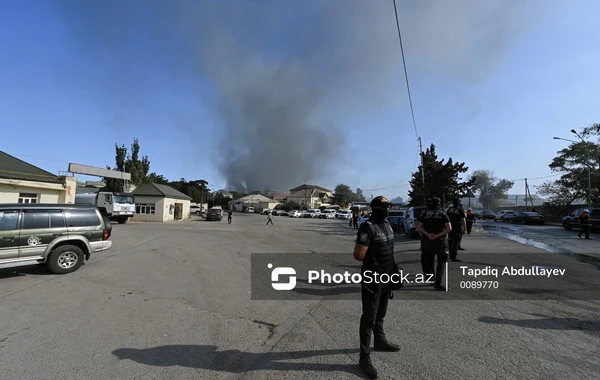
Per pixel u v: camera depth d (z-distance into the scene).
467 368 3.53
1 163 20.34
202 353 3.96
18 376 3.40
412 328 4.68
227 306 5.79
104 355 3.89
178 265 9.72
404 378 3.35
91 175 35.28
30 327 4.77
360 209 45.94
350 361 3.75
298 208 94.12
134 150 52.44
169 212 41.31
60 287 7.06
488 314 5.25
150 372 3.51
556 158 39.59
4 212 7.93
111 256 11.40
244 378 3.39
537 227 27.50
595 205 34.31
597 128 35.06
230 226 31.23
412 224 16.98
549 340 4.24
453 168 30.36
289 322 5.02
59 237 8.51
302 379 3.36
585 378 3.32
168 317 5.21
